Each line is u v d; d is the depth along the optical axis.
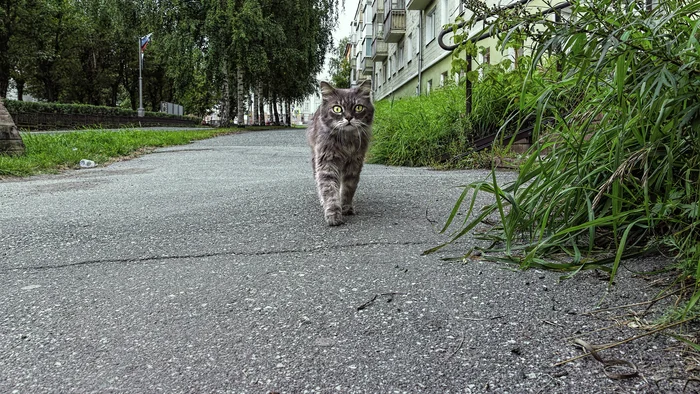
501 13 2.42
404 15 27.50
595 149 2.45
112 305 2.13
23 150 8.67
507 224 2.73
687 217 2.20
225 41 22.59
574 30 2.06
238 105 27.09
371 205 4.06
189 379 1.54
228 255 2.83
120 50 40.78
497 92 6.67
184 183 5.75
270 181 5.63
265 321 1.94
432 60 21.36
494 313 1.96
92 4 24.67
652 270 2.24
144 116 31.38
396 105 9.80
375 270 2.50
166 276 2.49
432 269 2.48
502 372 1.54
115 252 2.93
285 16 25.09
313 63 26.97
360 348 1.72
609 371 1.52
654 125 2.13
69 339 1.82
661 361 1.55
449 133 7.33
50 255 2.88
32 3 31.41
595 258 2.43
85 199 4.75
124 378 1.55
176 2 22.08
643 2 2.31
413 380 1.52
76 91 42.25
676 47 2.02
